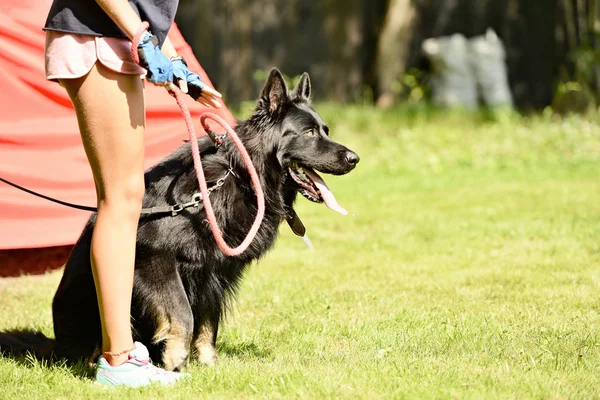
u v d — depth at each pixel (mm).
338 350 6707
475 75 27266
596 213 13609
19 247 9227
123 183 5355
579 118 24828
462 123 25156
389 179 19094
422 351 6523
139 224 5910
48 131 9633
